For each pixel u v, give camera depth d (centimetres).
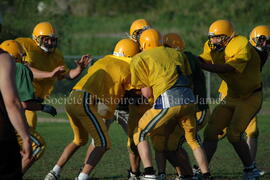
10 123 1432
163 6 11694
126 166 2677
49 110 1928
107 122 2373
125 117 2373
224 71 2241
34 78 2250
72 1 12825
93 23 11044
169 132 2217
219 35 2298
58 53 2475
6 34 6056
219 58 2347
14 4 7312
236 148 2305
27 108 1889
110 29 10412
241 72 2255
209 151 2388
